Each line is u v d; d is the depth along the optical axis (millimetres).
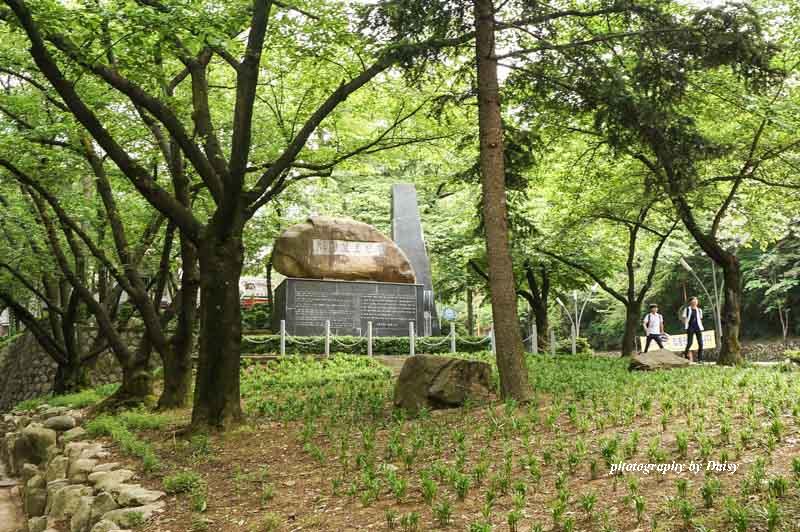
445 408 10586
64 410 15562
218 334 10727
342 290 22922
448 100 12977
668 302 44812
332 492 6914
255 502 7027
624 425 7773
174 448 9781
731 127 16859
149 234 16531
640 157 15727
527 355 20750
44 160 14602
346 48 12938
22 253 18969
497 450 7438
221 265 10820
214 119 16766
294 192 23250
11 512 11672
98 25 9391
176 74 15133
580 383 11766
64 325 20172
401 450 7801
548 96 13578
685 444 6305
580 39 14195
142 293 14148
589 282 27609
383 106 14773
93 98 12828
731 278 16453
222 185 11125
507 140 13203
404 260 24156
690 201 17562
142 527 6699
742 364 15719
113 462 9469
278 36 11953
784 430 6574
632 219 22688
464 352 21156
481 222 13633
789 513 4582
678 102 12570
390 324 23203
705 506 4953
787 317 37844
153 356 24828
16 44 12781
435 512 5691
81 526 7699
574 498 5602
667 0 11930
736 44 11047
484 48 11336
